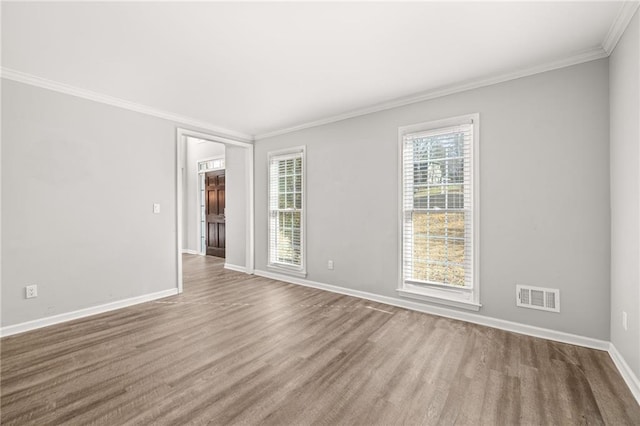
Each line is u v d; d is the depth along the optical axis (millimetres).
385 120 3533
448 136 3102
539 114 2602
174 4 1806
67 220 3029
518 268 2709
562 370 2064
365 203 3717
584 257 2426
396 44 2281
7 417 1609
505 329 2760
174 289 3934
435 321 2980
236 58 2482
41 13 1874
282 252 4734
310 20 1979
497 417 1613
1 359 2230
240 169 5324
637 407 1687
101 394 1812
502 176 2775
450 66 2625
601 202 2354
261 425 1555
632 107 1874
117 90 3145
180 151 4012
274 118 4105
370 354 2305
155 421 1583
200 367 2121
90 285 3186
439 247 3176
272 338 2598
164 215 3844
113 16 1919
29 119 2785
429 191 3225
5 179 2664
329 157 4074
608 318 2334
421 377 1992
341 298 3748
